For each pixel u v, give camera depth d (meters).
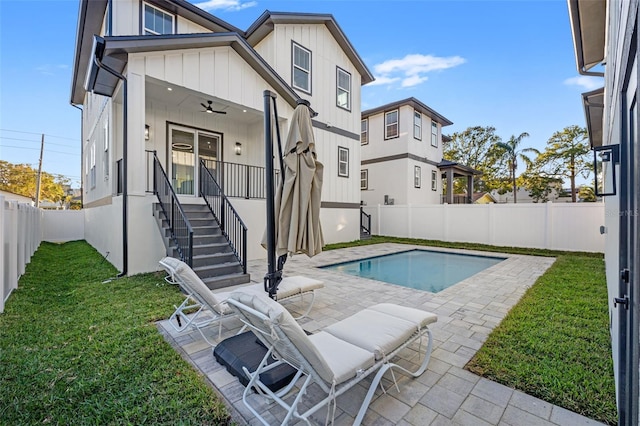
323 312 3.89
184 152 8.10
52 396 2.05
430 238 12.16
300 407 2.01
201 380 2.26
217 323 3.33
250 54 7.15
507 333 3.10
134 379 2.26
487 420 1.87
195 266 5.12
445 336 3.12
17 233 4.89
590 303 4.00
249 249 7.68
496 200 24.80
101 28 8.02
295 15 9.26
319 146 10.48
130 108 5.54
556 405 1.99
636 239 1.06
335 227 11.19
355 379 1.89
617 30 1.90
